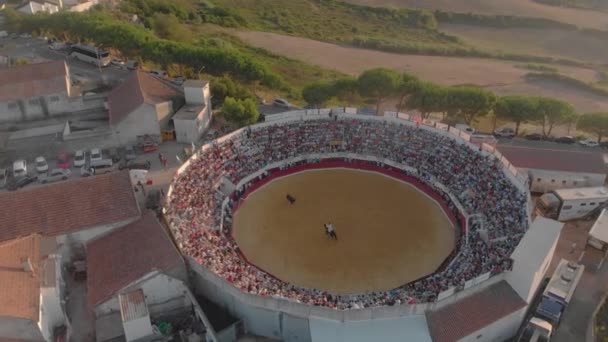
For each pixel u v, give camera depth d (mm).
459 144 79312
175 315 55469
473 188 72500
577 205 70938
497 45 184125
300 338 53469
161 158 82062
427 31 199000
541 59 165500
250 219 72312
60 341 50125
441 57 166250
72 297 56562
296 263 64000
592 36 187750
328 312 50094
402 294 55906
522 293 52500
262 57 153250
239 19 198125
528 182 70688
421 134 83125
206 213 68250
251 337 54031
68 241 59438
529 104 95500
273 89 121875
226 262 59625
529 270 51062
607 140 98562
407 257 65188
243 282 55688
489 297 52531
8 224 58531
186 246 59219
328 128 86250
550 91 134500
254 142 82625
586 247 62562
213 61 114438
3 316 44125
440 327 50094
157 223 59594
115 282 53281
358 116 87438
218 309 55938
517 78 144625
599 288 59250
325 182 81062
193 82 92438
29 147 85812
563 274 56312
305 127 86000
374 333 49625
